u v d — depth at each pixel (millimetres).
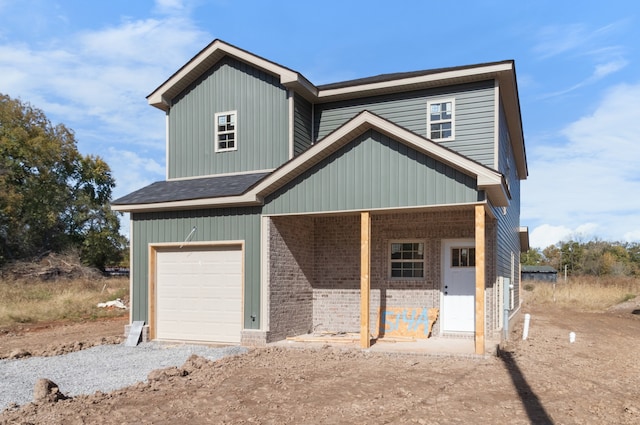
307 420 6977
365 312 11844
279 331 13164
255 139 15000
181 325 13914
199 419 7047
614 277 50062
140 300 14281
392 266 14352
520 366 10438
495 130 13422
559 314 26250
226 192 13062
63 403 7840
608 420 7094
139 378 9789
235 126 15281
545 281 44656
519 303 24141
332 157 12312
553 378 9500
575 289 35906
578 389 8781
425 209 11758
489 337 13156
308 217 14406
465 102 13852
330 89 15055
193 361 10625
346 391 8383
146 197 14180
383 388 8562
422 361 10758
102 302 25672
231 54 15109
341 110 15461
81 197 51344
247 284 13016
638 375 10281
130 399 8039
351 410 7398
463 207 11406
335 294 14781
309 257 14875
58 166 50250
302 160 12250
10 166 44375
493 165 13375
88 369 10672
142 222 14414
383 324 13977
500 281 14344
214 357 11656
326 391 8391
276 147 14719
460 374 9578
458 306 13648
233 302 13359
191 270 13898
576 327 19656
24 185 45969
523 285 39938
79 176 52969
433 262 13836
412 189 11508
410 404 7672
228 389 8547
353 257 14680
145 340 13953
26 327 18812
